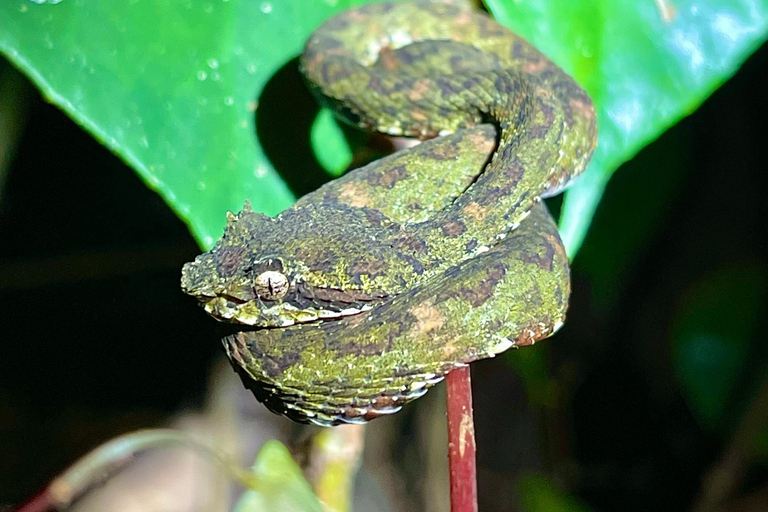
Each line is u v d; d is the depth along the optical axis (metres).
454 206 0.42
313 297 0.41
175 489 0.54
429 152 0.43
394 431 0.52
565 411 0.57
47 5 0.42
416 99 0.43
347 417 0.41
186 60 0.42
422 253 0.41
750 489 0.52
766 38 0.42
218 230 0.42
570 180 0.42
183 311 0.62
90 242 0.61
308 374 0.41
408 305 0.41
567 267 0.42
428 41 0.44
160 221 0.60
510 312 0.41
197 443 0.44
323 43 0.43
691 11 0.42
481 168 0.43
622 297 0.56
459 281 0.41
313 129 0.44
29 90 0.50
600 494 0.60
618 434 0.60
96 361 0.62
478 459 0.56
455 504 0.40
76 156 0.58
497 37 0.44
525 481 0.52
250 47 0.43
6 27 0.41
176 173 0.42
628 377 0.58
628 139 0.42
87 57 0.42
